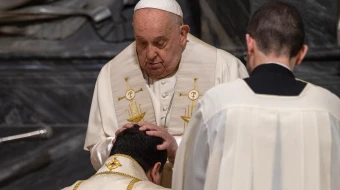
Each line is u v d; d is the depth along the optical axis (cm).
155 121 1220
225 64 1220
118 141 1028
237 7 1997
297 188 850
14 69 2088
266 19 873
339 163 862
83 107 2072
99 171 998
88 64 2078
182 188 918
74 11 2075
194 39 1246
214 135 865
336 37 1978
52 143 2017
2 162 1991
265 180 852
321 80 1984
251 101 864
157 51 1159
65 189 977
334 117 868
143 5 1142
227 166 854
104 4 2073
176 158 918
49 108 2077
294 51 873
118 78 1255
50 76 2080
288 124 855
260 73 877
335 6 1983
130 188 947
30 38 2088
